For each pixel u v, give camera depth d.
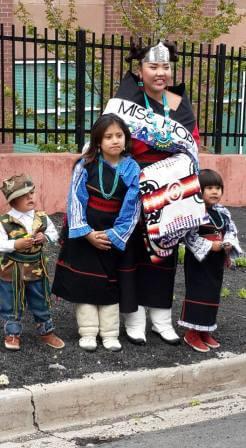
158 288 5.52
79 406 4.75
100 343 5.49
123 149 5.16
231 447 4.40
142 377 4.98
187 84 12.30
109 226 5.20
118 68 12.64
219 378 5.35
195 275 5.48
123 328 5.89
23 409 4.54
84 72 9.82
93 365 5.10
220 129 11.48
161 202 5.18
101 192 5.13
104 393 4.84
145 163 5.27
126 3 13.56
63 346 5.38
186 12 13.17
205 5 15.42
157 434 4.59
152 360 5.28
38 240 5.04
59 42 9.58
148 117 5.22
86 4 14.52
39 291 5.25
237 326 6.25
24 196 5.02
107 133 5.05
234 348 5.68
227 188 11.66
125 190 5.16
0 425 4.48
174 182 5.19
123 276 5.34
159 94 5.31
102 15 14.71
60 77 12.17
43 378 4.82
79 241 5.25
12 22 13.58
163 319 5.64
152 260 5.34
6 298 5.19
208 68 11.04
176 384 5.14
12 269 5.11
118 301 5.38
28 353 5.23
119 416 4.89
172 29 12.75
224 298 7.13
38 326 5.32
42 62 13.37
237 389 5.44
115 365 5.13
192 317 5.48
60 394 4.67
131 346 5.50
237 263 8.34
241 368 5.45
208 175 5.41
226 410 5.04
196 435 4.58
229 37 16.48
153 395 5.04
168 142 5.21
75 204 5.15
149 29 12.87
